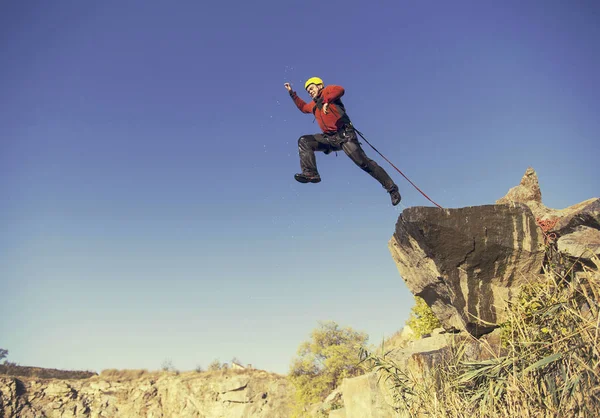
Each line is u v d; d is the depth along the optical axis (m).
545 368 3.55
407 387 4.73
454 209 5.24
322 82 6.43
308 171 6.26
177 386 48.19
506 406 3.68
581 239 4.82
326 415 21.77
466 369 4.31
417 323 12.55
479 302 5.26
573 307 3.56
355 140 6.13
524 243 5.26
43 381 50.09
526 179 8.23
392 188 6.07
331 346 27.58
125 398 49.12
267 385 44.47
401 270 6.24
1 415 43.84
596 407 3.02
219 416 43.72
